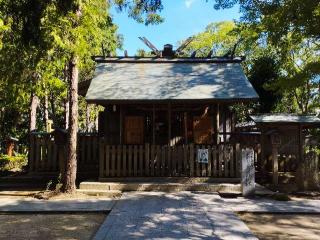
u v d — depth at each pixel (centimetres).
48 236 698
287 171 1311
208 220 791
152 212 864
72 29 1031
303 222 812
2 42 1057
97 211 901
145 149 1238
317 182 1155
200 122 1442
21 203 982
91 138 1468
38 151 1435
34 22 977
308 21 1095
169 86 1314
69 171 1116
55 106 2914
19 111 2255
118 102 1235
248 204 971
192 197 1046
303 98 2334
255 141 1405
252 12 1288
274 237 699
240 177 1166
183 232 701
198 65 1501
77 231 733
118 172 1223
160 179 1217
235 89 1277
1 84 1377
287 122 1264
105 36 2086
